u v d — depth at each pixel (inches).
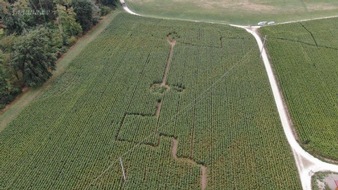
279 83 2480.3
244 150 1913.1
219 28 3211.1
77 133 2021.4
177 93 2368.4
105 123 2095.2
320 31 3134.8
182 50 2854.3
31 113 2162.9
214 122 2106.3
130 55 2780.5
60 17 2891.2
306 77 2527.1
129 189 1700.3
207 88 2405.3
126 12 3631.9
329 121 2117.4
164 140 1984.5
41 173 1780.3
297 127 2074.3
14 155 1879.9
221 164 1831.9
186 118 2139.5
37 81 2383.1
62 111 2183.8
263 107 2231.8
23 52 2282.2
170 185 1721.2
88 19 3144.7
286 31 3139.8
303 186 1731.1
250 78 2506.2
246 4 3823.8
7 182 1738.4
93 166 1815.9
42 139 1979.6
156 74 2549.2
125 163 1834.4
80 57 2738.7
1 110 2201.0
